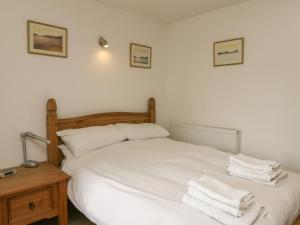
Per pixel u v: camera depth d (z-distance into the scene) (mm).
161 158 2268
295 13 2428
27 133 2182
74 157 2264
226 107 3047
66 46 2516
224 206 1253
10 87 2162
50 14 2385
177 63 3568
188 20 3373
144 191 1559
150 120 3432
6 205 1664
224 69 3033
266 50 2652
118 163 2113
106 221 1548
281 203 1413
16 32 2170
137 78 3311
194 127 3305
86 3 2672
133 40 3213
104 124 2861
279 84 2576
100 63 2852
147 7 2979
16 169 2111
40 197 1828
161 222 1254
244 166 1808
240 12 2834
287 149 2555
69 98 2590
